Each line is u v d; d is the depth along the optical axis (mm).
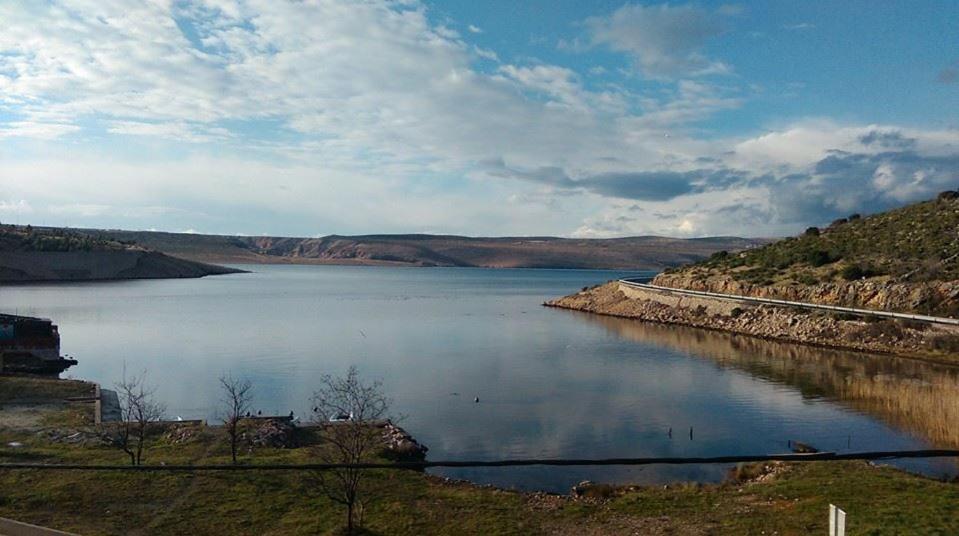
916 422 35938
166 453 26141
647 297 106438
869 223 102188
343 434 25219
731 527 18922
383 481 23797
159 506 20250
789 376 51312
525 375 52875
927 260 72500
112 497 20797
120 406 38000
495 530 19312
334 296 150125
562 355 63875
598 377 51969
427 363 58812
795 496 21234
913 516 18281
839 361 57406
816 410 39625
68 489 21250
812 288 79812
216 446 27297
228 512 19938
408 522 19750
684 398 43812
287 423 31688
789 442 32844
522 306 127812
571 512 20969
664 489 23891
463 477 27109
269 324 90312
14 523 16469
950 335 57312
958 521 17828
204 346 68500
